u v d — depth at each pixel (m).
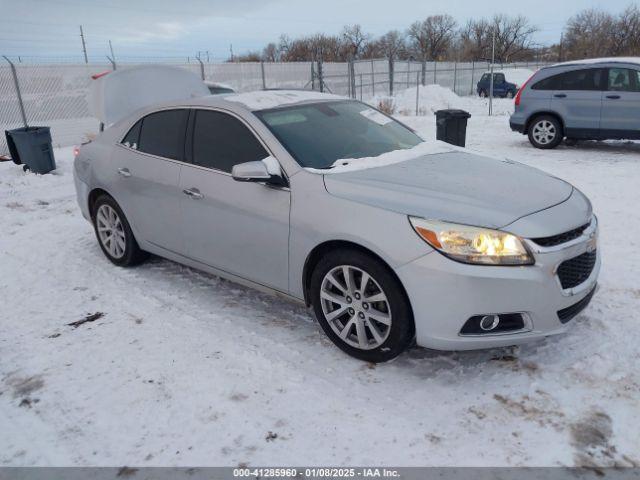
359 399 2.95
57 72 15.51
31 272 5.07
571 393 2.90
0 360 3.52
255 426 2.78
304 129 3.88
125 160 4.66
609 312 3.74
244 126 3.85
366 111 4.58
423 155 3.95
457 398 2.92
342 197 3.22
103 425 2.84
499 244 2.82
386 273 3.02
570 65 10.45
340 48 71.50
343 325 3.40
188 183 4.06
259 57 68.56
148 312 4.10
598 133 10.35
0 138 14.04
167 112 4.43
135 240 4.85
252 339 3.63
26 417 2.94
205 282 4.62
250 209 3.64
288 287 3.59
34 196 8.37
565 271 3.01
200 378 3.20
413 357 3.34
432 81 35.50
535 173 3.80
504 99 30.69
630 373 3.04
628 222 5.76
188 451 2.63
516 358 3.26
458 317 2.86
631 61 9.95
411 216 2.97
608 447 2.52
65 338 3.77
